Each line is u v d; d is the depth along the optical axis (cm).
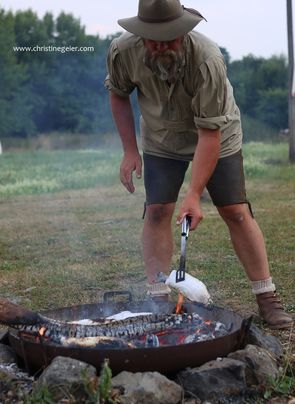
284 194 1057
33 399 279
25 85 2923
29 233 784
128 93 389
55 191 1264
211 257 600
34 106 2923
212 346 299
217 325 328
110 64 372
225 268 553
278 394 301
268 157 1703
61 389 280
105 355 290
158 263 399
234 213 387
